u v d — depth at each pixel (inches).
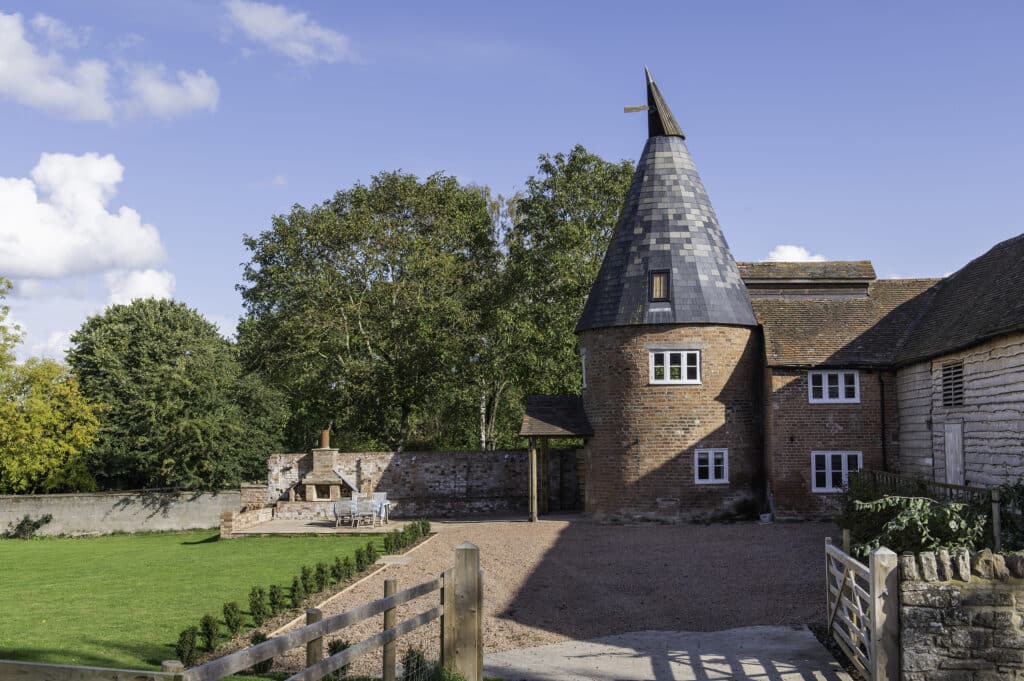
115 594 805.9
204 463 1690.5
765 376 1199.6
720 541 980.6
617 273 1245.7
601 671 488.7
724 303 1212.5
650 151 1295.5
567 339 1643.7
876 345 1171.9
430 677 400.5
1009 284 898.7
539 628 601.3
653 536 1046.4
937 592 396.5
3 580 956.6
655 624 609.0
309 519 1395.2
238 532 1251.8
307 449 2167.8
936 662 394.6
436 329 1662.2
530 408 1289.4
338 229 1721.2
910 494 790.5
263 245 1822.1
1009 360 792.9
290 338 1878.7
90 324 2018.9
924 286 1282.0
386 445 1786.4
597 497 1232.2
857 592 462.3
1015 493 641.6
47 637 620.1
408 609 664.4
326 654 542.3
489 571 816.9
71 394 1732.3
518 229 1756.9
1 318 1706.4
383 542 1114.1
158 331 1884.8
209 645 566.9
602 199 1747.0
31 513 1609.3
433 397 1753.2
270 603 705.6
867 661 441.1
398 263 1764.3
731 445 1198.9
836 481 1151.6
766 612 629.3
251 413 1859.0
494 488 1451.8
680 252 1226.6
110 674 202.2
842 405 1155.3
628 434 1202.0
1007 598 393.1
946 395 964.6
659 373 1203.2
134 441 1727.4
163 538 1471.5
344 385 1747.0
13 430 1660.9
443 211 1834.4
